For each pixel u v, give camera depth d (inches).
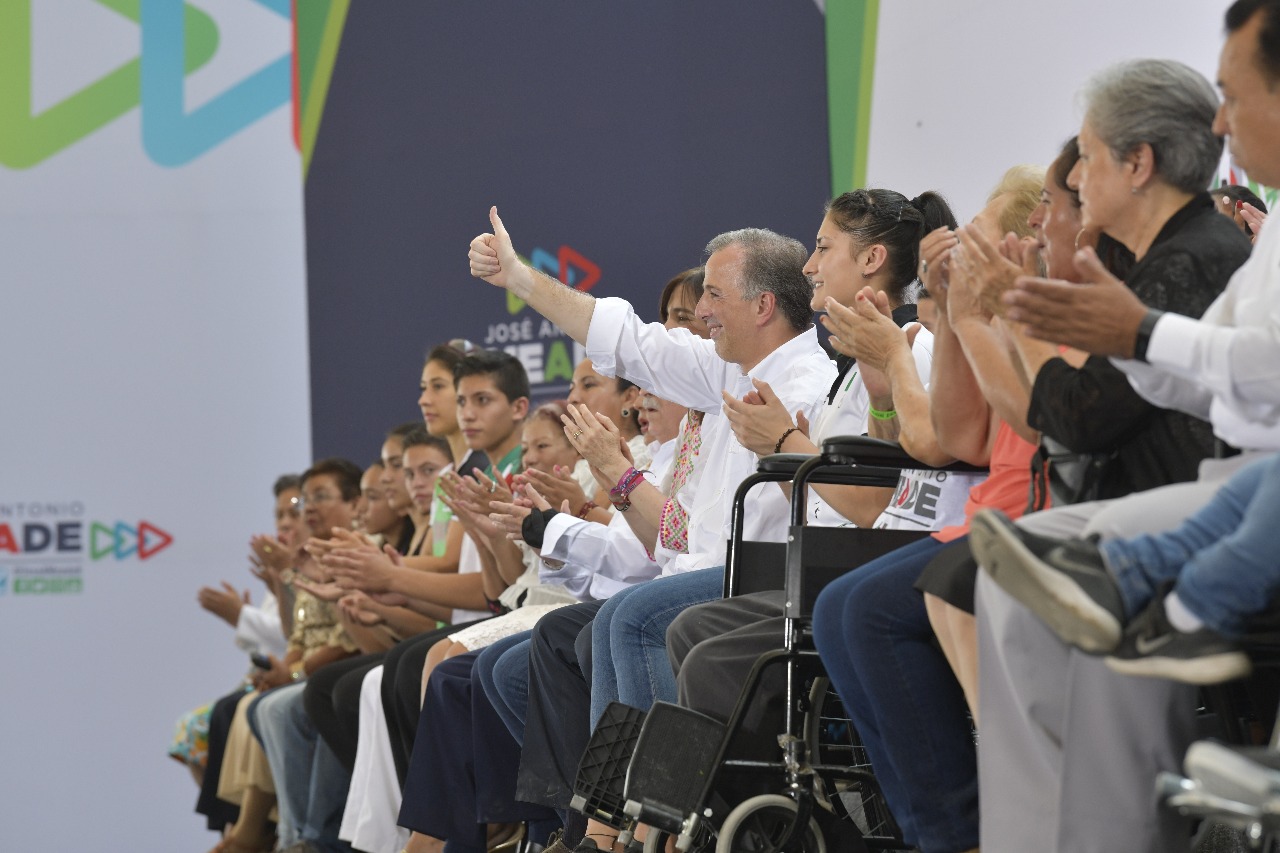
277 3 599.8
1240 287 147.4
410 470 416.2
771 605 220.1
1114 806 144.4
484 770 293.1
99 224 596.7
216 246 597.3
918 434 197.5
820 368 276.1
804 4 421.1
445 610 380.5
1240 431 141.9
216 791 469.4
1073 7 341.4
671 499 277.6
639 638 241.9
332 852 394.0
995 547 133.7
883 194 251.3
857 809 245.1
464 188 511.5
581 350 488.1
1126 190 164.1
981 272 168.4
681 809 196.9
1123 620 131.1
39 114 596.7
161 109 598.2
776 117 430.0
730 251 280.1
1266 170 150.8
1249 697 179.3
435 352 418.9
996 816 153.5
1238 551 126.1
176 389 593.9
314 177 550.9
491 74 505.0
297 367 595.2
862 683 180.7
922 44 381.1
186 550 589.9
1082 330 143.8
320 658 440.8
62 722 584.4
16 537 588.1
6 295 593.6
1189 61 318.3
